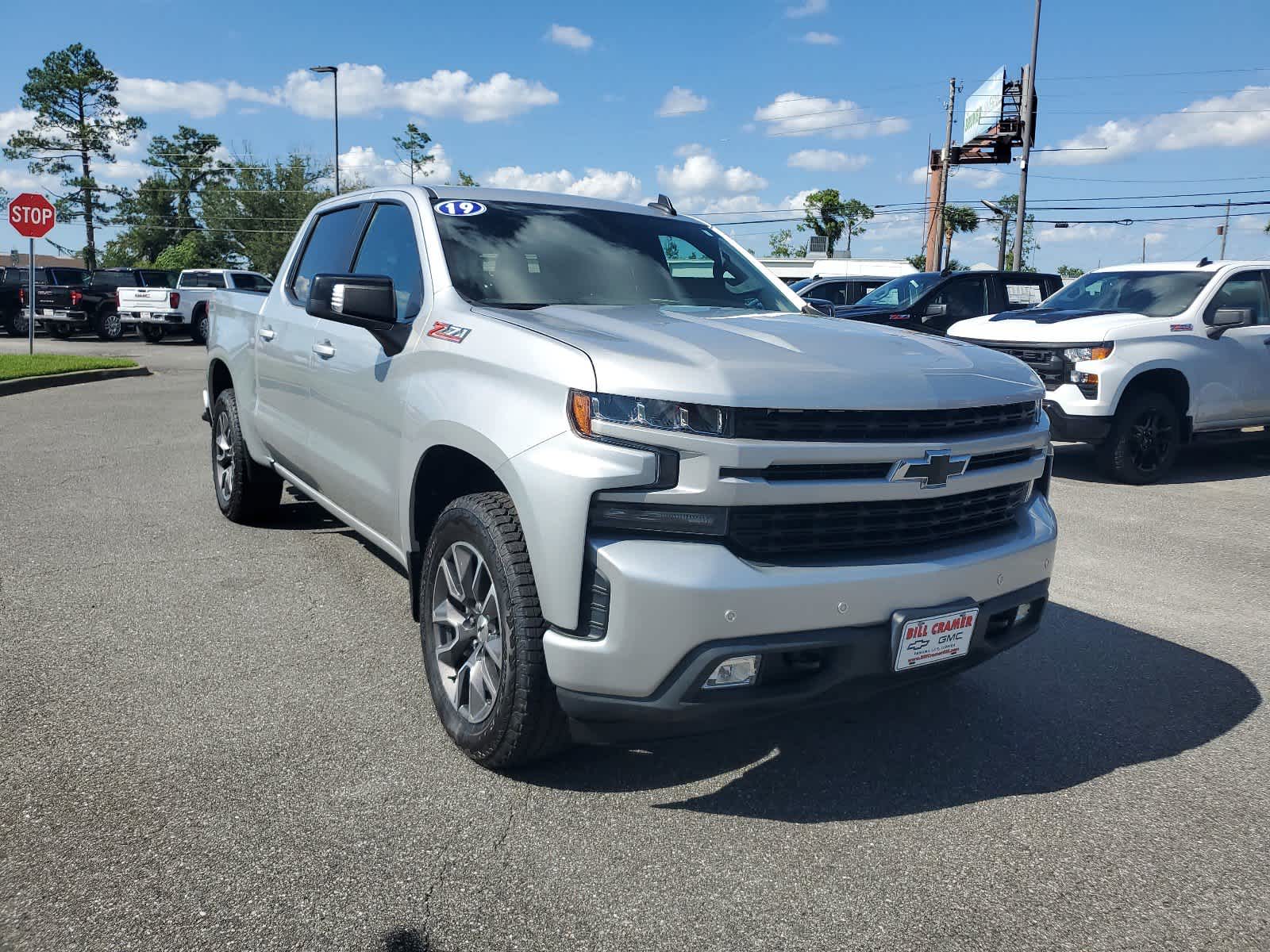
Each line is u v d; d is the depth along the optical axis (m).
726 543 2.78
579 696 2.82
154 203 75.75
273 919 2.42
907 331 3.84
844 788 3.19
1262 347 9.33
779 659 2.81
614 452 2.74
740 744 3.48
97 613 4.57
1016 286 13.84
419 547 3.68
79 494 7.02
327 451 4.51
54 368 15.63
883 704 3.88
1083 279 10.60
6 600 4.71
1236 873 2.76
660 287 4.13
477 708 3.22
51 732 3.37
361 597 4.90
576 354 2.91
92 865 2.62
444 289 3.69
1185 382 8.96
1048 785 3.25
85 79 64.94
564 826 2.90
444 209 4.08
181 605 4.70
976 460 3.19
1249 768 3.40
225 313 6.25
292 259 5.41
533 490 2.85
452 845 2.78
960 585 3.04
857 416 2.87
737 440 2.71
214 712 3.57
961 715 3.79
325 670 3.98
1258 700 4.00
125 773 3.11
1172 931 2.49
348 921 2.43
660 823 2.94
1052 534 3.41
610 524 2.77
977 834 2.93
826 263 26.28
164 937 2.34
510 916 2.47
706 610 2.69
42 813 2.86
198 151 77.31
